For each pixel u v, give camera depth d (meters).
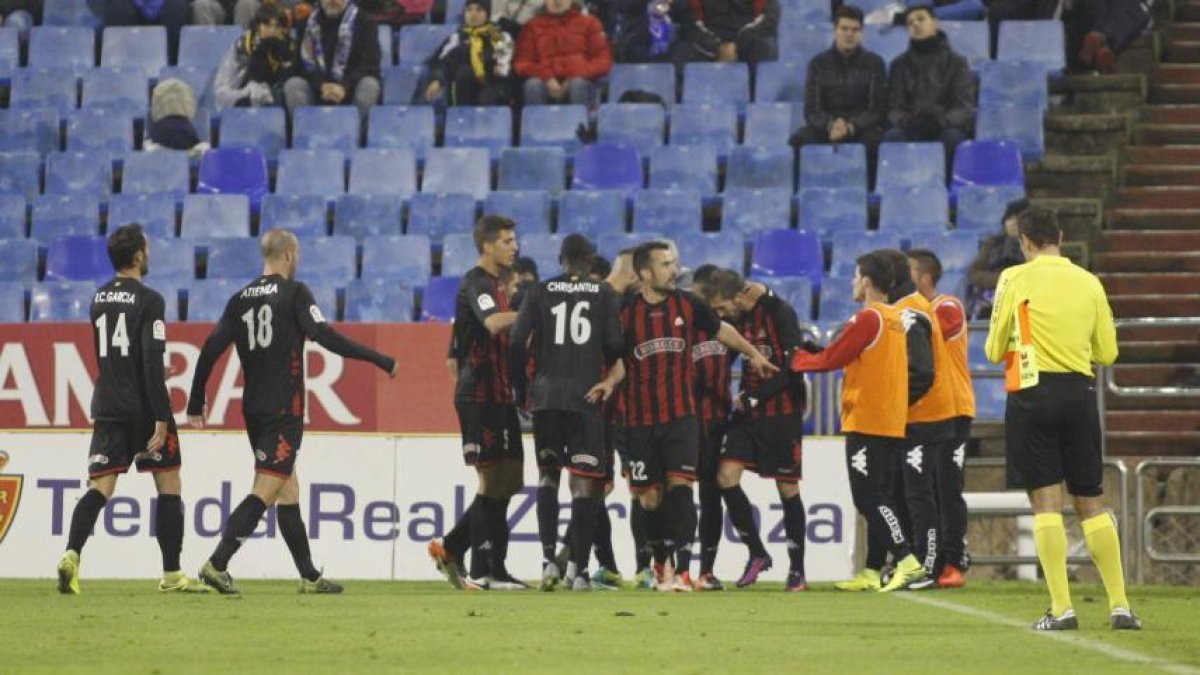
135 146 69.94
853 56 64.56
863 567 46.56
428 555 47.72
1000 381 53.75
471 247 61.75
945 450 40.62
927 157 63.22
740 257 59.91
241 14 74.12
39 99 70.75
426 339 50.97
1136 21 68.56
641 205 62.47
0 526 48.19
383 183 65.50
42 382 51.78
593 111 68.06
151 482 47.97
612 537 47.25
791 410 41.12
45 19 74.44
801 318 57.50
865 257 39.34
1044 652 24.97
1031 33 68.19
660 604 34.88
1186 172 64.12
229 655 24.36
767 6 70.19
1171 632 28.20
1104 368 49.28
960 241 59.00
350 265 61.50
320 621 30.14
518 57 68.75
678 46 69.75
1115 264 59.94
